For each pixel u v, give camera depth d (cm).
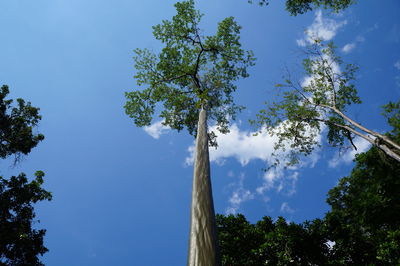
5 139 1293
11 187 1160
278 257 1025
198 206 343
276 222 1205
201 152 507
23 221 1155
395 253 991
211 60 1518
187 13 1422
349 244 1127
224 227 1245
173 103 1406
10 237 1051
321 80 1384
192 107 1452
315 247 1095
